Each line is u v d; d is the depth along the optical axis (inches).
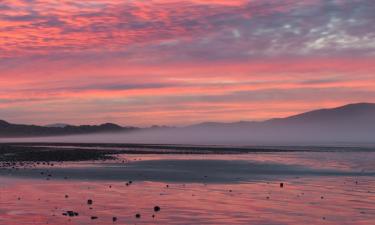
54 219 1122.7
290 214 1253.7
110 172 2397.9
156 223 1111.6
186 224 1109.7
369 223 1155.3
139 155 4409.5
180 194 1599.4
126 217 1168.8
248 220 1167.0
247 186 1883.6
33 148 5305.1
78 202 1378.0
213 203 1408.7
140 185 1850.4
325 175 2463.1
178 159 3791.8
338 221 1174.3
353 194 1673.2
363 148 7588.6
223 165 3122.5
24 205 1306.6
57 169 2519.7
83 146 6722.4
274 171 2672.2
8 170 2380.7
